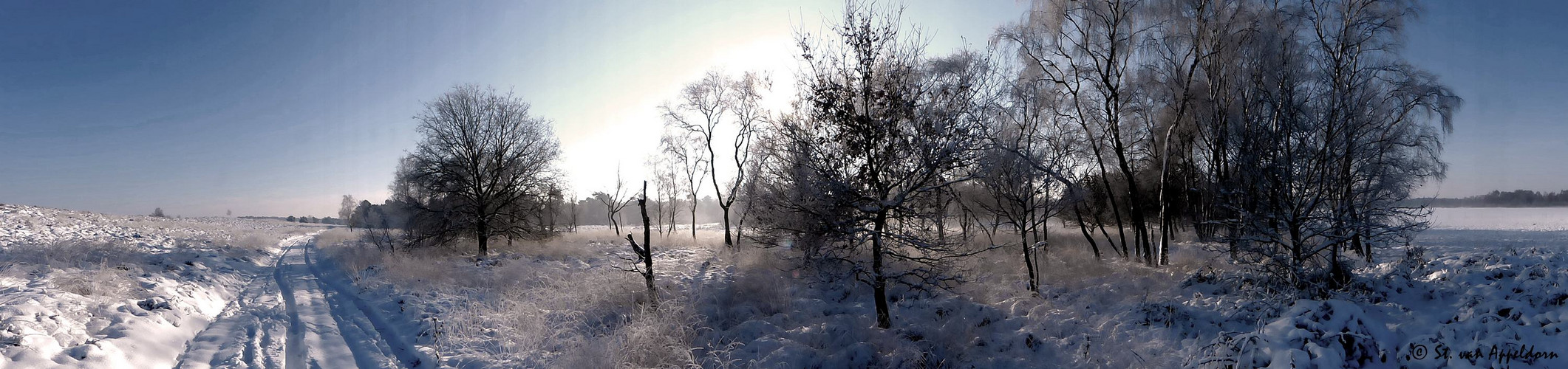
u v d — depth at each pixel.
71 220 29.61
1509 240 21.86
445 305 10.25
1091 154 16.89
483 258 20.19
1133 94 15.34
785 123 9.05
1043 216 12.68
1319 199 9.01
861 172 8.95
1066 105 15.70
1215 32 13.89
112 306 7.68
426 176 22.77
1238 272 10.41
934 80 9.12
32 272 10.14
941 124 8.46
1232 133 12.19
